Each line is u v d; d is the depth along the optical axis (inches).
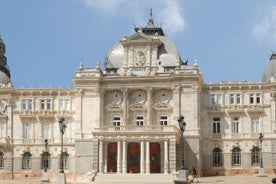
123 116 5310.0
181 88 5221.5
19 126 5590.6
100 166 4968.0
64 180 3772.1
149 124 5260.8
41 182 4296.3
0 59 6259.8
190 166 5093.5
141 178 4635.8
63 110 5551.2
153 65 5374.0
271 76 5497.1
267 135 5265.8
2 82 5871.1
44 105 5600.4
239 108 5344.5
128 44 5433.1
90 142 5236.2
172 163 4909.0
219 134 5329.7
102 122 5310.0
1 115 5590.6
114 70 5516.7
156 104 5305.1
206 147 5324.8
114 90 5359.3
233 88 5378.9
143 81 5290.4
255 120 5329.7
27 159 5556.1
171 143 4928.6
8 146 5551.2
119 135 4980.3
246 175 5162.4
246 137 5290.4
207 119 5374.0
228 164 5275.6
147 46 5408.5
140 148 4977.9
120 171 4926.2
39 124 5575.8
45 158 5526.6
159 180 4557.1
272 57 5610.2
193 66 5236.2
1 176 5506.9
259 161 5246.1
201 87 5374.0
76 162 5216.5
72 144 5482.3
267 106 5310.0
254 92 5349.4
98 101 5305.1
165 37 5600.4
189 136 5128.0
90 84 5329.7
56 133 5541.3
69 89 5561.0
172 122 5255.9
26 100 5625.0
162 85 5265.8
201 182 4269.2
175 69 5241.1
